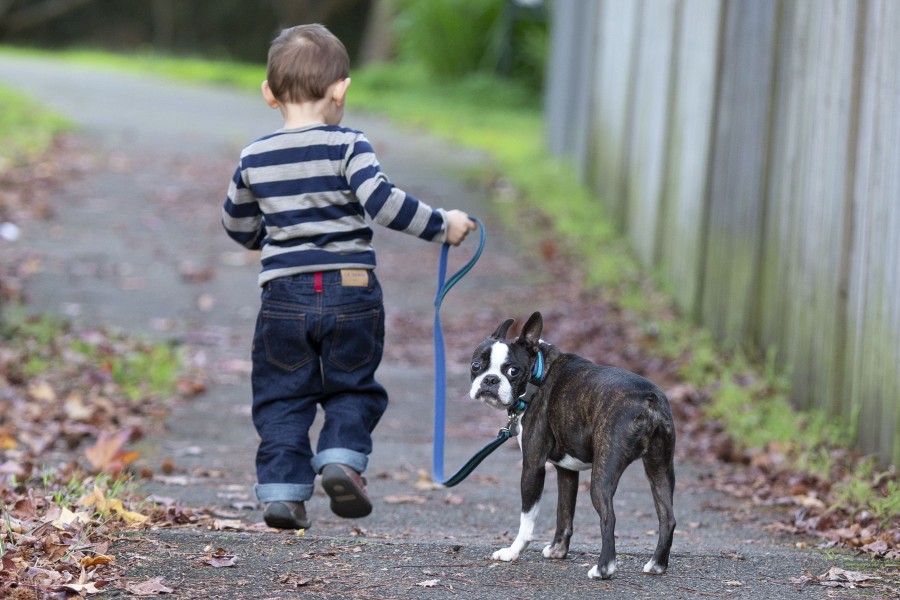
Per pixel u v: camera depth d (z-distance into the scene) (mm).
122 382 12312
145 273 17375
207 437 10891
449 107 39000
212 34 60500
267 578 5859
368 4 59500
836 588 6117
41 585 5465
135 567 5945
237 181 6859
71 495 7496
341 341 6711
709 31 15523
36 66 40562
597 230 21047
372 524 8320
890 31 9789
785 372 12391
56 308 15008
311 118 6852
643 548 7180
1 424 10266
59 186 21797
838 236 10883
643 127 19484
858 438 10203
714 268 15031
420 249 20312
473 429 11898
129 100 33375
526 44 43406
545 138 30781
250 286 17281
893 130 9633
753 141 13680
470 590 5828
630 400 6059
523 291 17781
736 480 9945
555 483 9945
